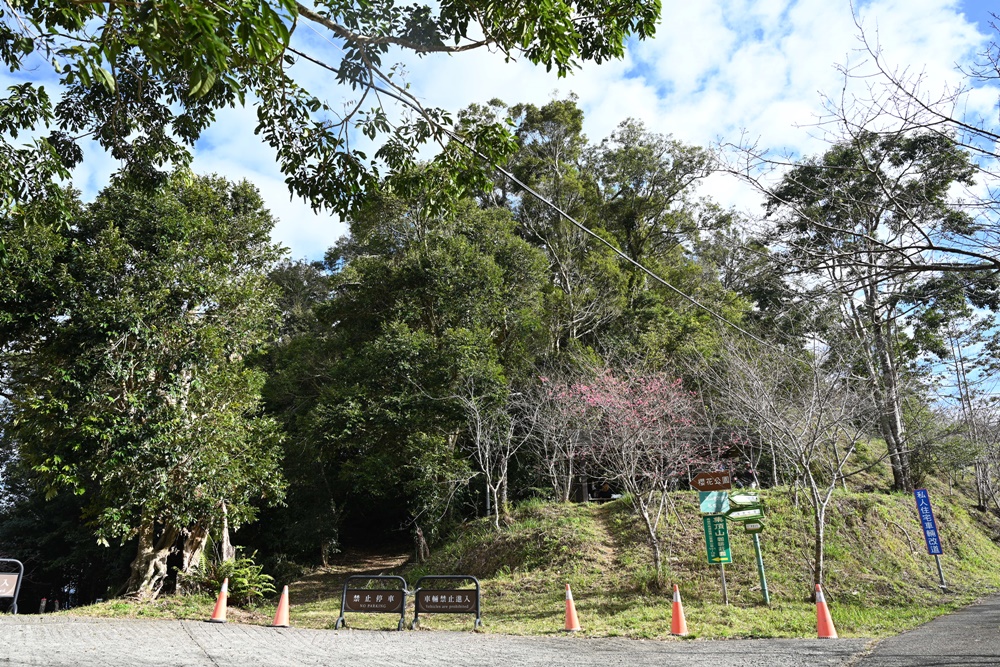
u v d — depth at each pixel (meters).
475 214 23.69
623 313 25.72
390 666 6.77
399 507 26.81
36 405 12.40
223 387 14.65
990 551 21.61
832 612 11.38
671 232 31.30
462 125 8.18
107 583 24.12
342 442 20.02
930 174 5.89
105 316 12.77
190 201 15.67
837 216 6.12
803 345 13.72
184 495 13.43
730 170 6.25
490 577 16.48
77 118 9.16
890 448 22.58
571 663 7.07
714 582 13.68
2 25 6.79
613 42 7.25
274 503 15.86
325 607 14.84
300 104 7.74
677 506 17.28
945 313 16.12
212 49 4.57
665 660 7.26
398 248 23.56
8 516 27.64
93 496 14.67
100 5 5.39
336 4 6.59
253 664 6.66
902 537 17.16
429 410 19.56
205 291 14.23
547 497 21.80
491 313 21.67
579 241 27.67
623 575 14.58
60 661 6.34
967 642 7.82
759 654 7.60
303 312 31.75
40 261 12.72
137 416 13.30
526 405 20.22
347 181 8.06
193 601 14.15
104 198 14.60
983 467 25.39
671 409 17.62
